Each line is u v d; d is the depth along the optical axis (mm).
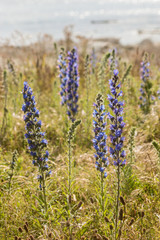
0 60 11039
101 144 3627
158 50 15211
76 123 3617
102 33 34344
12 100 7512
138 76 10133
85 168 4930
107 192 4035
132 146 4207
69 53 6547
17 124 6500
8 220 3738
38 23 44938
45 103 8438
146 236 3404
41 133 3602
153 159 4844
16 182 4418
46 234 3287
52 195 4191
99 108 3604
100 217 3654
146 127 6207
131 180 4160
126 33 34438
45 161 3672
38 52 11922
